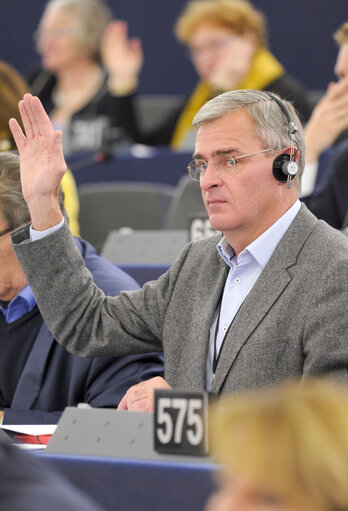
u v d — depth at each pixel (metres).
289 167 4.20
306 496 1.62
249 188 4.22
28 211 5.19
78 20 14.20
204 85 13.53
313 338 3.94
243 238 4.28
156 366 5.20
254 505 1.64
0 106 7.28
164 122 13.79
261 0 16.50
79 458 3.31
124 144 12.82
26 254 4.49
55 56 14.23
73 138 12.92
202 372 4.28
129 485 3.22
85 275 4.60
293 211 4.29
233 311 4.29
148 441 3.36
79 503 2.02
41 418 5.07
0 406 5.50
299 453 1.62
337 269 3.99
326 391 1.71
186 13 12.60
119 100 13.91
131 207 9.48
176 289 4.55
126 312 4.62
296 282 4.08
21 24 17.39
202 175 4.33
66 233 4.52
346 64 8.89
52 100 14.31
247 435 1.67
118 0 17.08
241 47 12.22
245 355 4.05
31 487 2.02
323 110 8.83
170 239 7.08
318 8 16.39
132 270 6.57
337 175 7.96
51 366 5.32
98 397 5.09
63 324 4.60
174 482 3.16
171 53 17.05
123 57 14.23
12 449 2.18
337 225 8.03
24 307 5.42
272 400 1.70
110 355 4.67
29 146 4.54
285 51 16.55
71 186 9.16
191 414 3.25
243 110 4.28
